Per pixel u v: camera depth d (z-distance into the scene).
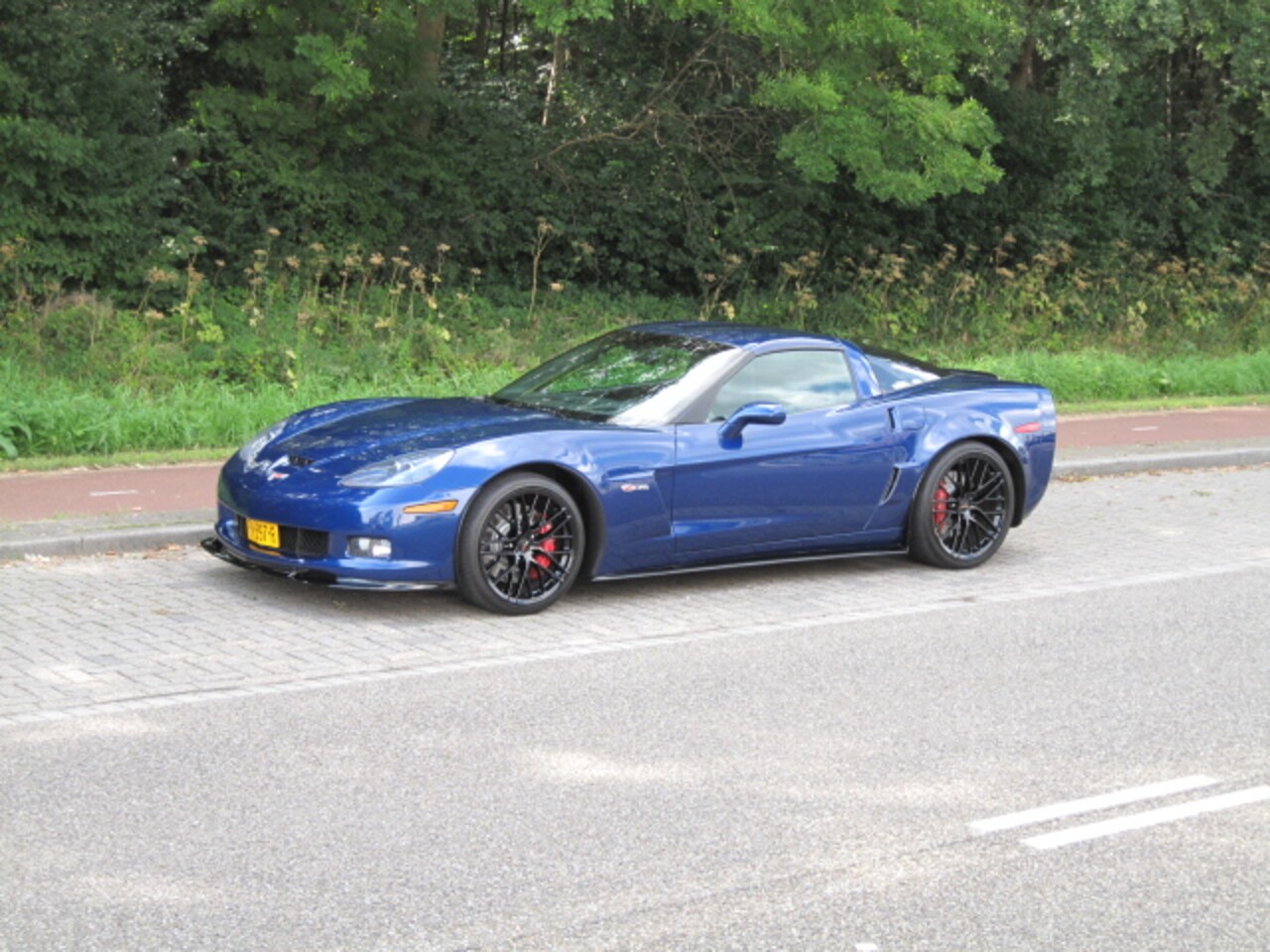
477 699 5.88
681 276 23.41
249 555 7.32
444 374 16.27
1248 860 4.43
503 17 25.53
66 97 16.41
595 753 5.27
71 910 3.86
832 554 8.53
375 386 15.02
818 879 4.20
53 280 16.25
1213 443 14.12
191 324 16.27
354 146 20.53
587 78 23.45
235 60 19.25
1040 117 26.08
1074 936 3.88
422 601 7.54
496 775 5.00
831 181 21.81
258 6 19.27
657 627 7.22
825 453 8.19
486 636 6.90
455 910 3.93
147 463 11.16
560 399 8.18
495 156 21.73
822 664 6.59
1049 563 9.11
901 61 20.47
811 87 18.98
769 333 8.54
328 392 14.41
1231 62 24.64
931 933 3.87
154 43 18.59
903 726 5.70
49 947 3.65
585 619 7.34
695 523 7.79
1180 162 29.67
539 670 6.34
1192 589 8.42
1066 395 17.59
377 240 20.23
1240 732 5.73
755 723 5.68
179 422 12.02
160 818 4.53
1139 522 10.65
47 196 16.45
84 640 6.55
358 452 7.31
